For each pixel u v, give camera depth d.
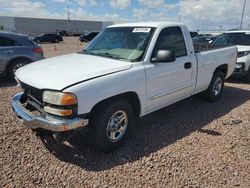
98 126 3.31
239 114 5.04
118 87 3.34
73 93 2.93
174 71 4.20
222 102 5.81
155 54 3.89
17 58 8.06
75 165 3.25
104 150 3.47
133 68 3.59
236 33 8.87
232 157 3.43
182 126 4.44
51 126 2.96
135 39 4.05
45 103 3.10
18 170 3.13
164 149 3.64
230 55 5.93
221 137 4.02
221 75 5.80
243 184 2.90
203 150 3.61
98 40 4.62
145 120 4.69
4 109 5.18
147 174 3.07
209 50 5.27
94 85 3.11
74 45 30.22
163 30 4.09
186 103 5.66
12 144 3.73
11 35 8.09
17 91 6.74
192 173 3.09
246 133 4.16
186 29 4.58
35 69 3.62
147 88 3.78
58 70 3.42
